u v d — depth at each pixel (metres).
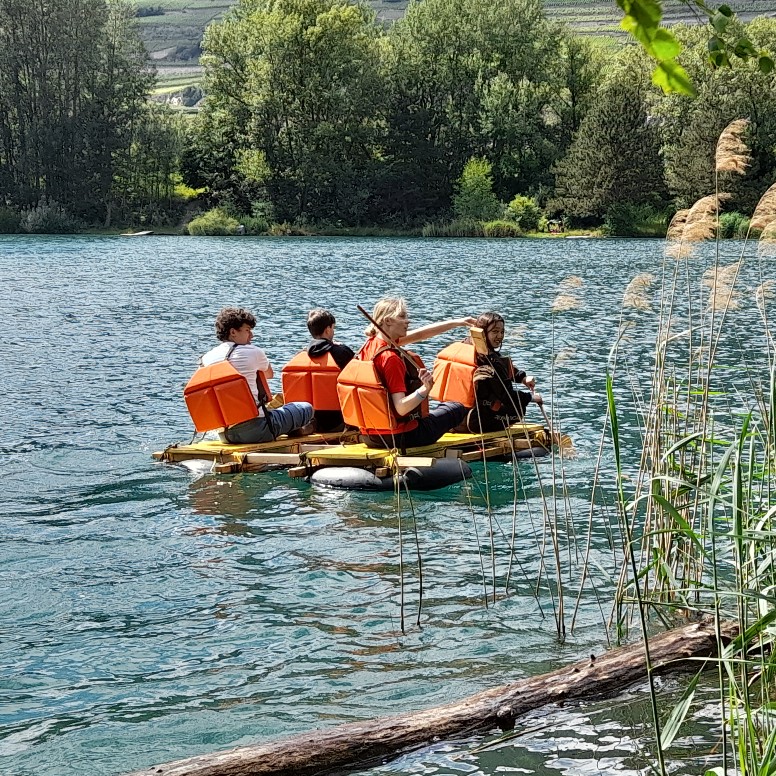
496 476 8.29
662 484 5.31
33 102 75.56
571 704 4.32
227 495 7.81
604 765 3.84
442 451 8.59
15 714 4.32
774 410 4.36
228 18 79.06
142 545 6.57
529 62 77.06
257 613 5.43
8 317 20.08
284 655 4.91
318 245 53.69
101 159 75.31
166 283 28.72
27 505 7.50
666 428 6.00
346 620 5.34
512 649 4.97
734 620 4.75
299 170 72.31
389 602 5.59
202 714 4.32
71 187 74.81
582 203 67.56
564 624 5.21
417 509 7.41
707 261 27.59
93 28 75.06
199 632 5.18
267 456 8.54
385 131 75.75
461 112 75.44
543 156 75.31
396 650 4.96
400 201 75.12
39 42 74.94
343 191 72.50
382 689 4.55
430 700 4.46
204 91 77.44
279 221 72.94
